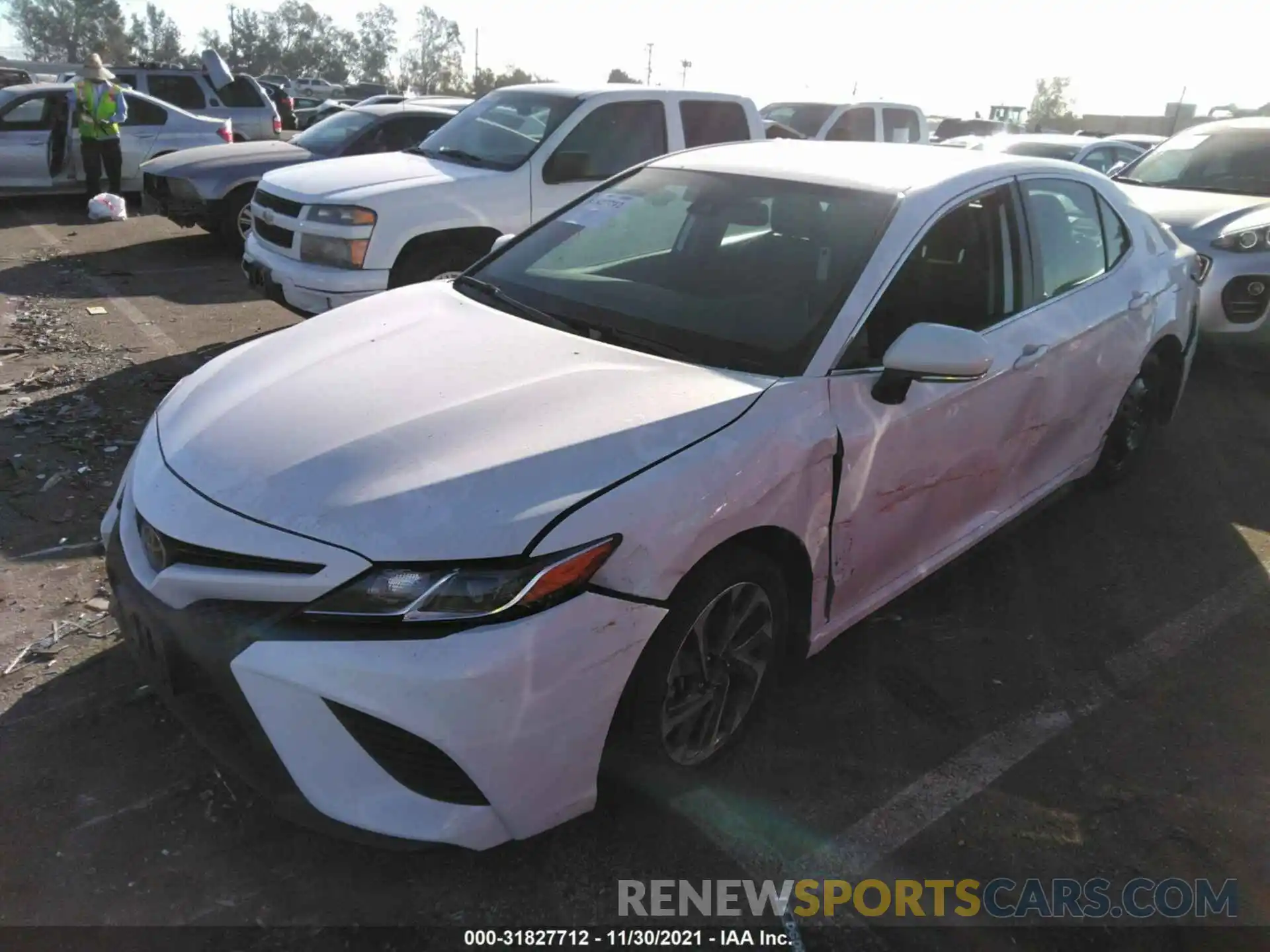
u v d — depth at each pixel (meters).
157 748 2.67
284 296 6.10
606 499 2.12
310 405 2.46
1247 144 7.38
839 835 2.53
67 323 6.94
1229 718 3.07
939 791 2.70
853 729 2.93
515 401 2.41
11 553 3.63
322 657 1.96
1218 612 3.69
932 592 3.76
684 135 7.21
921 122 13.30
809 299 2.84
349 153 9.70
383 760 2.03
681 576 2.22
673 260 3.23
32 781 2.53
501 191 6.32
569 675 2.07
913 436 2.86
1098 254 3.98
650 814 2.55
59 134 11.70
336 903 2.24
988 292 3.28
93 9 102.44
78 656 3.05
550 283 3.31
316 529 2.05
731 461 2.33
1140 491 4.82
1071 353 3.59
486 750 2.01
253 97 15.77
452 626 1.97
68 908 2.18
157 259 9.47
